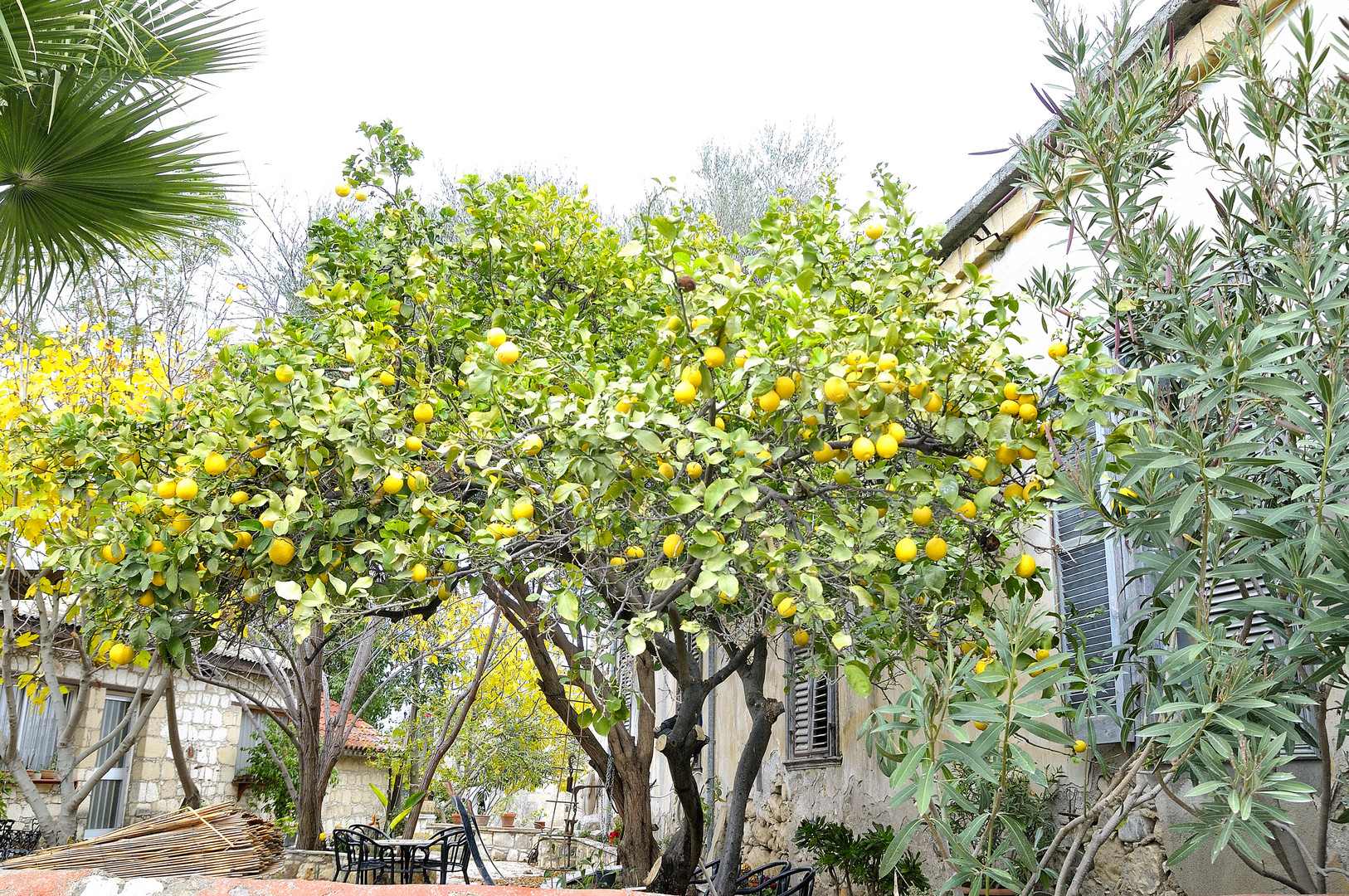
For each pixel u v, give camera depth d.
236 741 12.49
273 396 2.87
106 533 2.81
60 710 5.16
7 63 3.43
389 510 3.01
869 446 2.35
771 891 6.01
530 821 19.41
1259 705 1.87
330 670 13.65
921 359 2.71
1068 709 2.04
